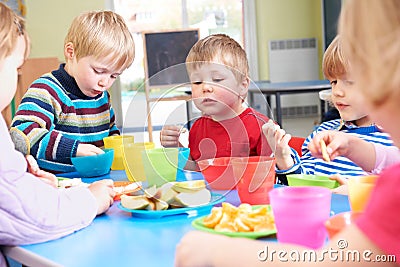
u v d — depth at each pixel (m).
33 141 1.74
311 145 1.16
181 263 0.67
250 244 0.64
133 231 0.95
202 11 7.55
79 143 1.71
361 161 1.20
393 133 0.58
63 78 1.99
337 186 1.23
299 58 7.71
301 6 7.69
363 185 0.87
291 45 7.69
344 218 0.73
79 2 7.01
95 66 1.88
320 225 0.76
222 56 1.56
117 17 1.94
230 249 0.64
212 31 7.59
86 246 0.88
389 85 0.54
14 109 4.85
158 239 0.89
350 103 1.58
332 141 1.15
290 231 0.76
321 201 0.76
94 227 1.00
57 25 6.98
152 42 5.28
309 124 7.53
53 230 0.93
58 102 1.94
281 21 7.70
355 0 0.57
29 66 5.61
